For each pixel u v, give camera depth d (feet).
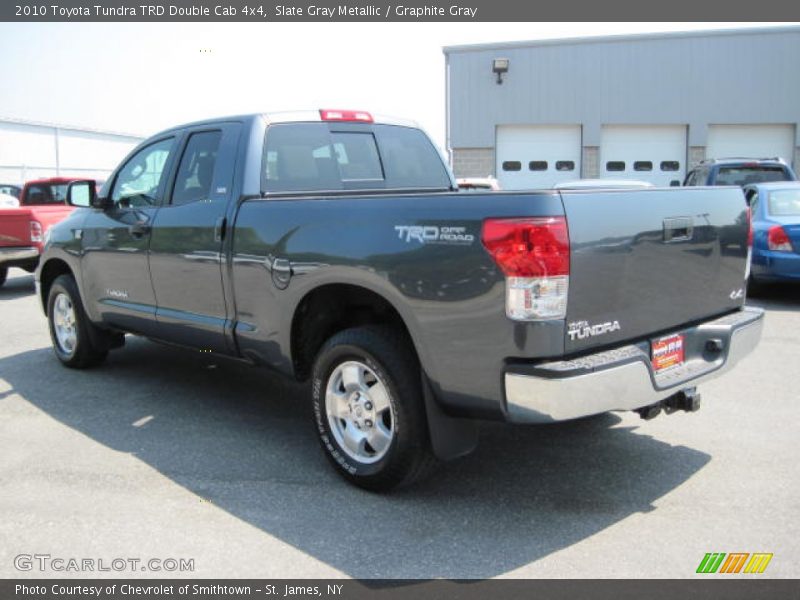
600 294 10.33
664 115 68.49
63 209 36.35
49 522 11.25
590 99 69.05
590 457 13.62
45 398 17.61
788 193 29.99
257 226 13.44
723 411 15.96
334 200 12.12
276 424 15.74
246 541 10.66
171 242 15.51
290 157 15.19
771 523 10.96
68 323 20.20
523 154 71.15
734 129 68.54
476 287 10.13
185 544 10.59
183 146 16.05
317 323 13.24
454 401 10.73
